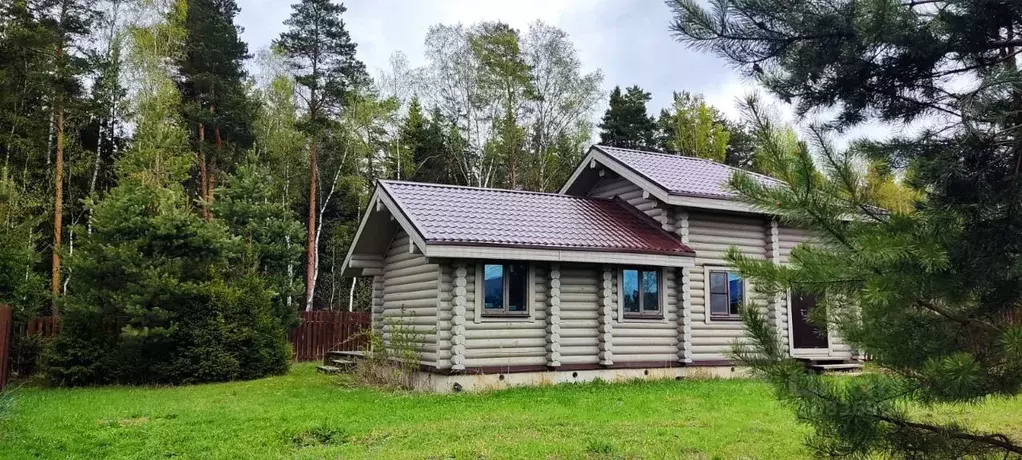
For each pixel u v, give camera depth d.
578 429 9.46
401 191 15.80
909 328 4.54
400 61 38.25
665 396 12.69
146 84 28.83
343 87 36.22
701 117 42.50
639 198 17.88
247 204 25.58
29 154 27.77
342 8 37.78
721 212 17.03
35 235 22.30
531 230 14.98
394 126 37.94
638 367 15.58
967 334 4.52
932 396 4.16
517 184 39.44
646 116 44.28
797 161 4.54
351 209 38.97
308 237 36.22
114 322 16.52
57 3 30.61
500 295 14.62
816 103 5.61
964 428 4.72
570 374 14.93
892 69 5.27
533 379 14.55
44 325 17.34
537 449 8.23
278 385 15.62
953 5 4.89
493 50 37.75
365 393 13.81
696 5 5.42
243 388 15.15
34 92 28.16
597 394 13.08
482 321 14.25
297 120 35.62
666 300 16.17
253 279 18.09
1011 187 4.58
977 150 4.75
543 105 38.56
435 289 14.47
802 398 4.41
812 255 4.67
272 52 37.69
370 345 17.22
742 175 4.80
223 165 33.72
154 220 16.38
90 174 32.12
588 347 15.26
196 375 16.33
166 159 25.66
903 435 4.40
